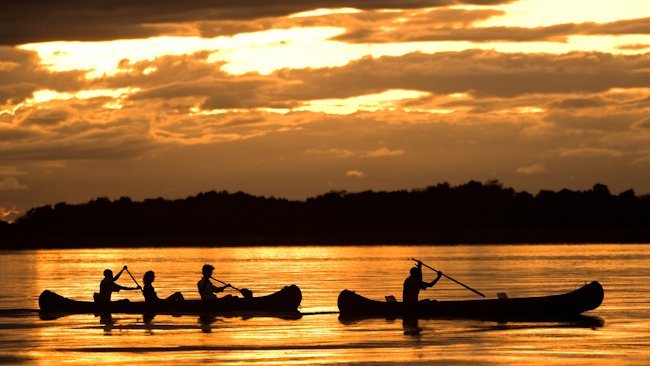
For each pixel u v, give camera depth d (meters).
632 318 67.56
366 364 47.09
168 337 59.00
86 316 73.31
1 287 120.38
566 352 50.47
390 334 59.31
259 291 106.25
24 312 76.88
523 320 66.88
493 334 58.72
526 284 116.75
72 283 130.75
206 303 75.12
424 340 56.12
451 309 70.00
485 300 69.69
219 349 53.06
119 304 76.25
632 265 175.62
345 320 68.25
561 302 68.69
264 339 57.44
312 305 81.50
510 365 46.31
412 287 71.25
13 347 54.72
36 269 188.25
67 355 51.28
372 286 112.50
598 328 61.41
